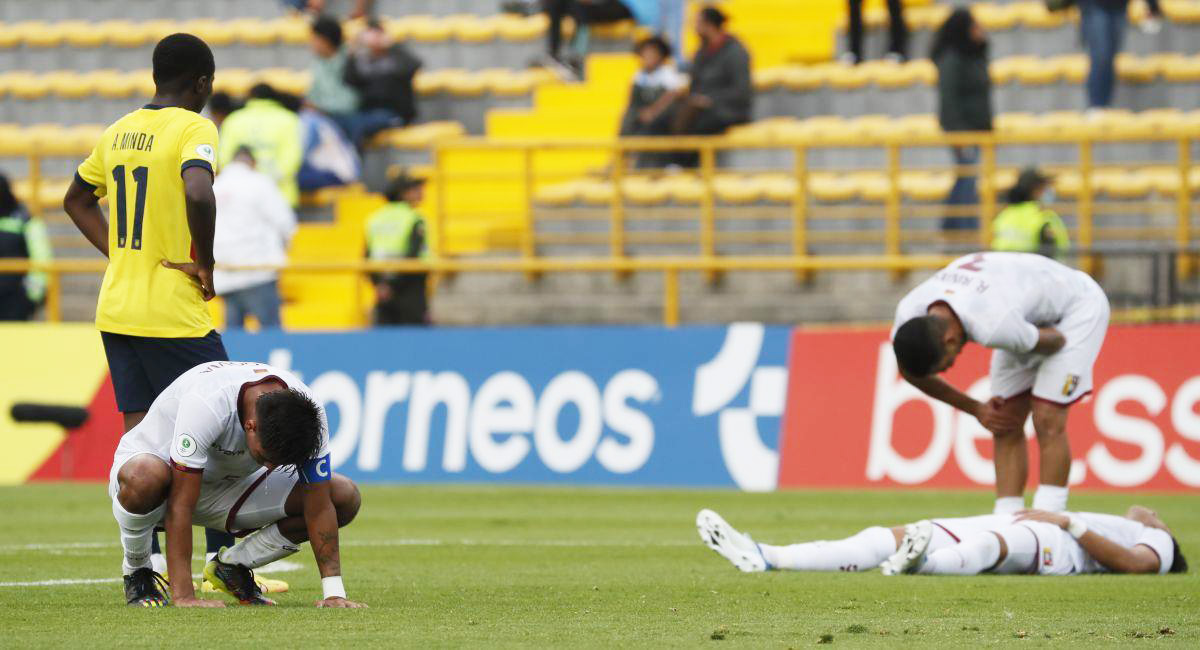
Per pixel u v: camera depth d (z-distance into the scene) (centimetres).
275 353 5316
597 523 3925
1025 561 2709
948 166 6562
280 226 5606
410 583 2656
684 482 4938
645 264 5759
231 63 8394
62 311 7281
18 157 8038
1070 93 7012
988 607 2284
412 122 7444
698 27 6688
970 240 6181
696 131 6606
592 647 1834
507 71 7981
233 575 2242
